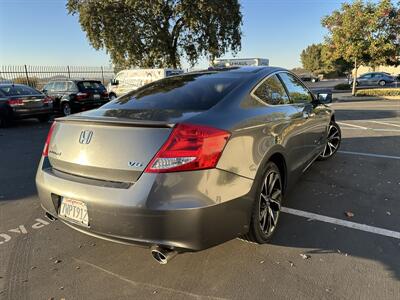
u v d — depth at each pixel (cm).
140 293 269
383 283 272
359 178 520
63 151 290
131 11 2380
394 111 1390
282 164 365
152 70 1742
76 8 2436
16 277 292
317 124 496
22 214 422
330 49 2375
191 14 2348
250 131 293
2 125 1199
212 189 249
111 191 251
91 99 1551
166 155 243
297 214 398
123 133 259
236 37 2583
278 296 260
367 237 344
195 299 260
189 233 243
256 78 354
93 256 323
